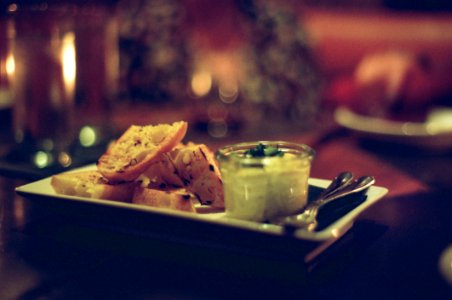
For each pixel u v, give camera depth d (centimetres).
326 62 204
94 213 74
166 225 71
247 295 64
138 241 73
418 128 118
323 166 103
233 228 68
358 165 104
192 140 115
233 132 121
